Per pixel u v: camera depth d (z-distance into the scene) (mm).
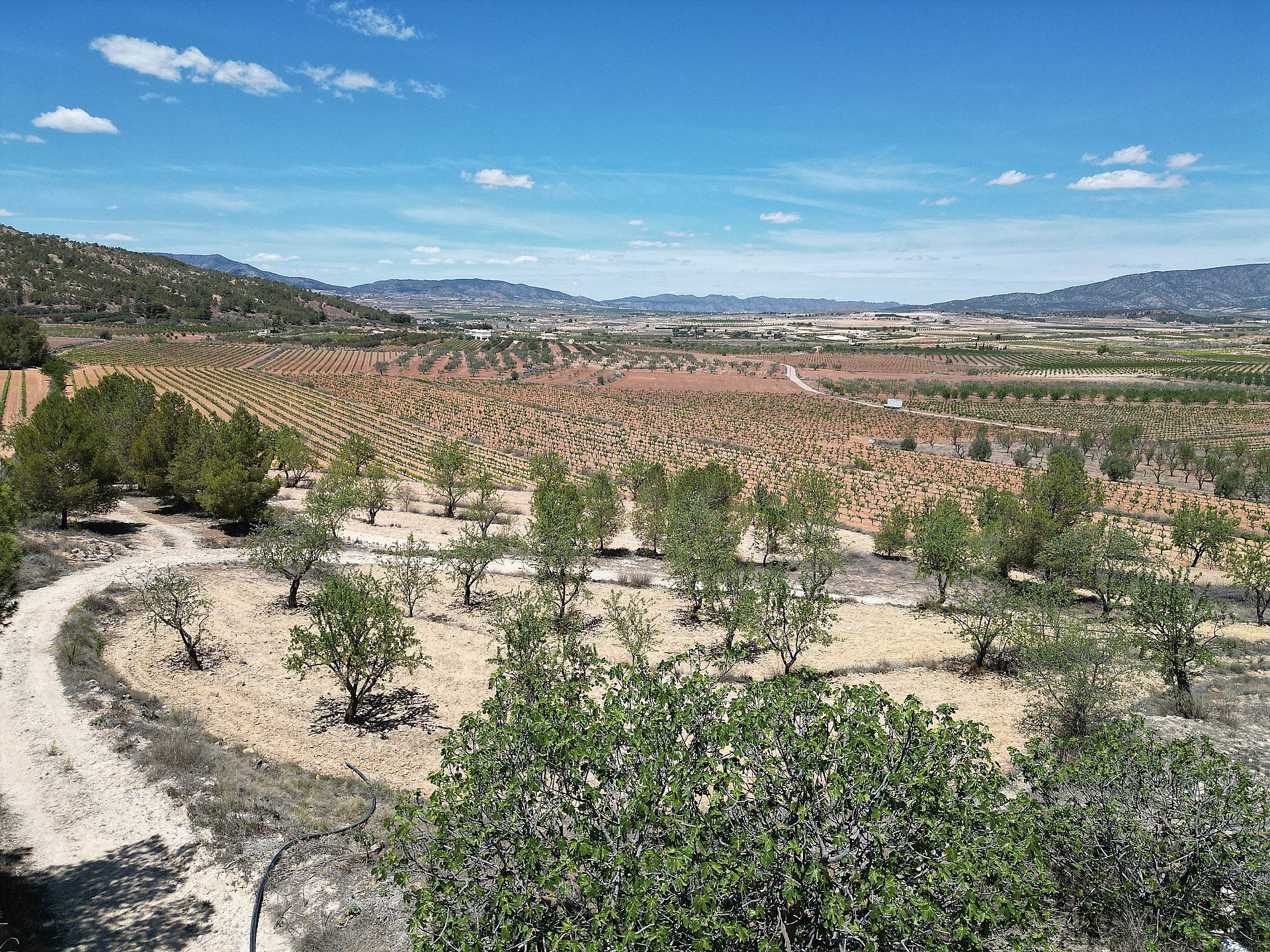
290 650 31016
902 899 9375
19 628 29125
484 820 11477
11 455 71000
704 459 108562
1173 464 106812
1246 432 146625
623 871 10211
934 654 34375
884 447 131625
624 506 71812
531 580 45562
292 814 17859
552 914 11023
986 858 9977
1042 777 14367
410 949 13219
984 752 12008
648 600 42750
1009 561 47062
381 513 62406
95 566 38844
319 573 41469
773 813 11047
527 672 22312
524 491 80062
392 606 26609
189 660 29016
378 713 26844
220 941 13453
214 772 19812
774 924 10000
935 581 50219
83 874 15195
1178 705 24031
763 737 11867
